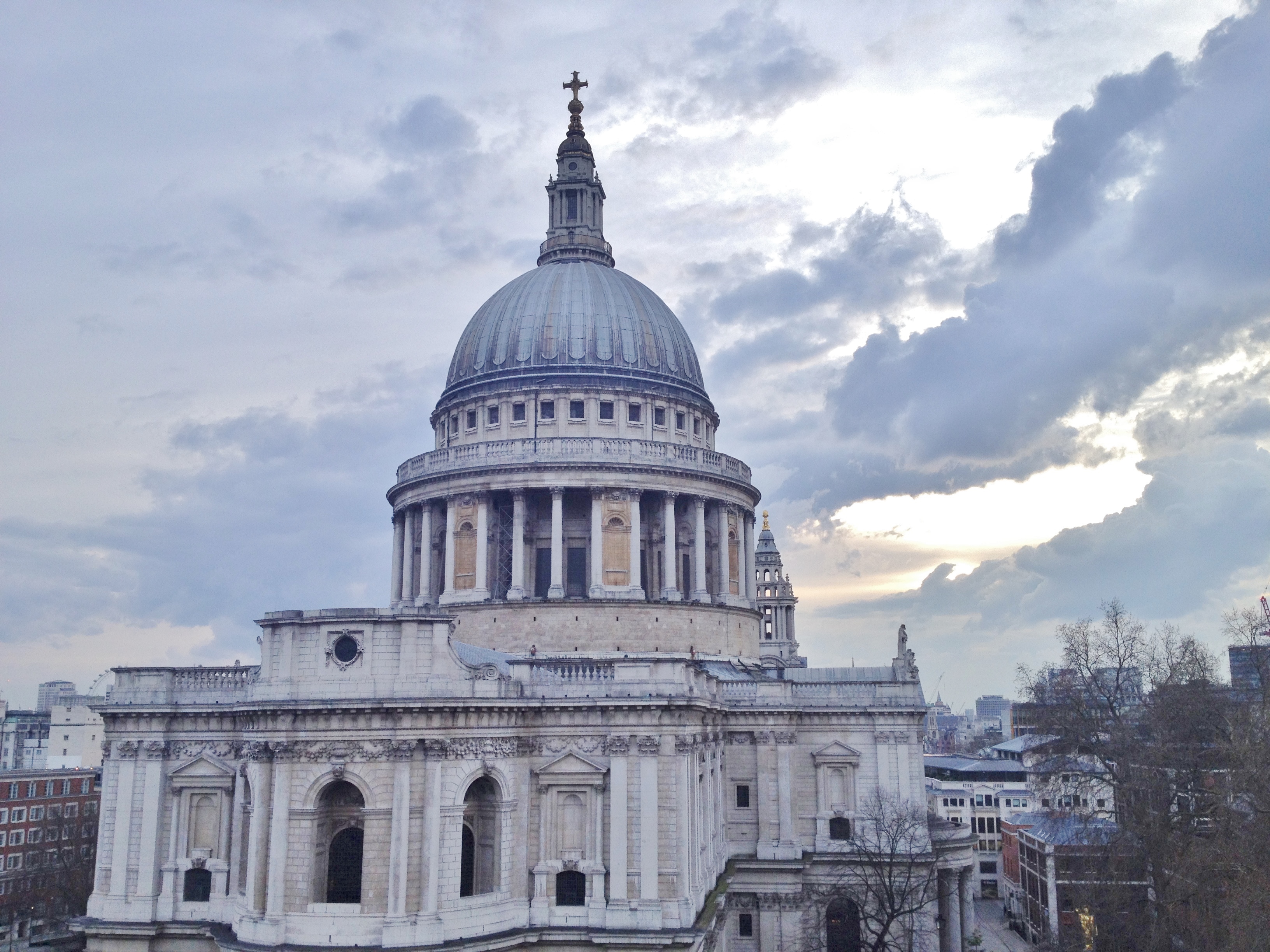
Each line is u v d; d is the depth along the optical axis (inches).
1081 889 3575.3
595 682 2878.9
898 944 3282.5
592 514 3988.7
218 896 2925.7
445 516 4197.8
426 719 2672.2
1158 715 3422.7
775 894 3582.7
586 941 2699.3
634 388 4259.4
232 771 2994.6
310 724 2679.6
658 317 4554.6
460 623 3959.2
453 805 2674.7
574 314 4367.6
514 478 3993.6
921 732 3683.6
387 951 2522.1
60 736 7593.5
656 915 2719.0
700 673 3225.9
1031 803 6943.9
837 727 3720.5
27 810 5792.3
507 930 2726.4
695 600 4072.3
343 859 2714.1
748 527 4552.2
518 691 2847.0
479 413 4293.8
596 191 4911.4
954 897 3998.5
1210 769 3267.7
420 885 2600.9
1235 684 3750.0
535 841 2827.3
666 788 2807.6
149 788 3006.9
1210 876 2780.5
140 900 2942.9
